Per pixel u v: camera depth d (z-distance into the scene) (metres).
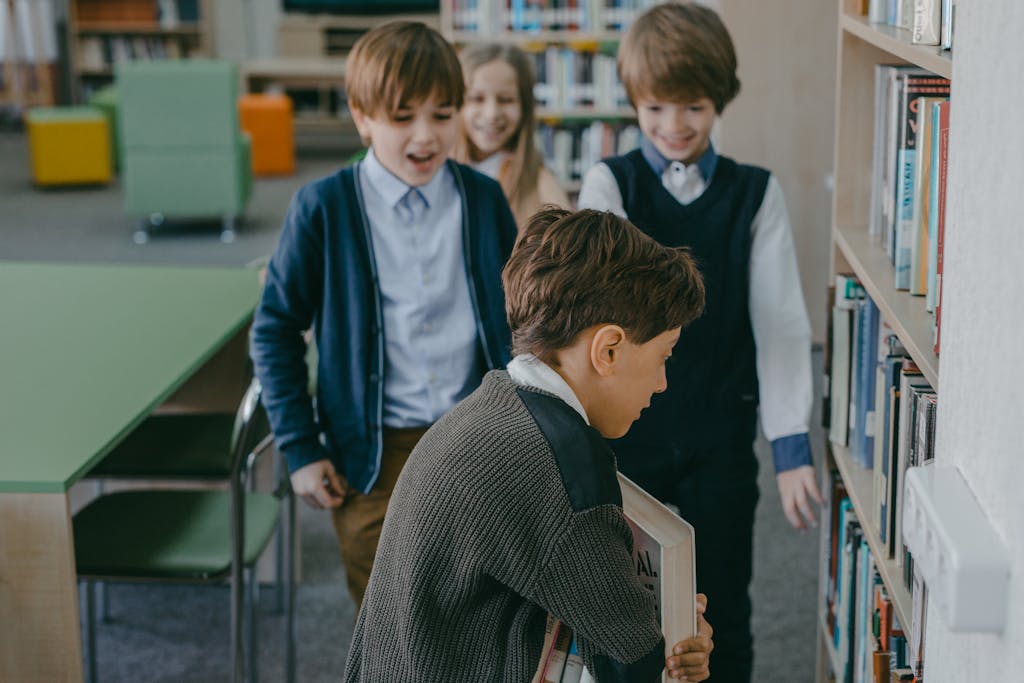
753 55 5.63
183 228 8.49
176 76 7.98
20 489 2.10
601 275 1.40
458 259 2.42
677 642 1.48
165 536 2.65
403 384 2.40
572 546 1.37
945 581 1.10
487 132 3.25
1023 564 1.01
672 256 1.46
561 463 1.38
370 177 2.38
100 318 3.01
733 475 2.45
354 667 1.60
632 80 2.36
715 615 2.52
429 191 2.39
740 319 2.42
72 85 12.24
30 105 12.19
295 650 3.14
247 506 2.83
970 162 1.22
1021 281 1.04
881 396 1.96
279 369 2.41
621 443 2.42
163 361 2.69
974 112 1.21
